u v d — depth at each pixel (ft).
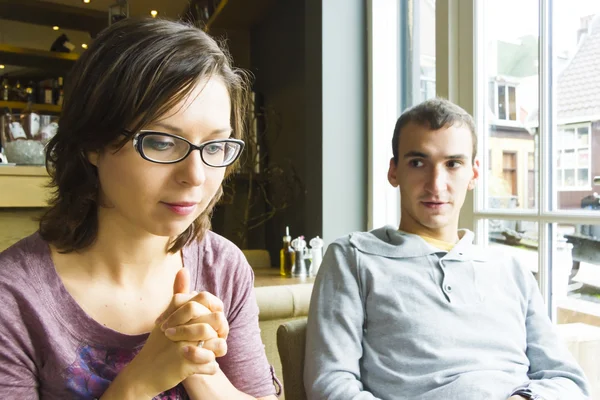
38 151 4.62
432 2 5.36
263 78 8.07
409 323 3.01
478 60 4.43
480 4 4.42
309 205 6.07
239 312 2.49
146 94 1.60
